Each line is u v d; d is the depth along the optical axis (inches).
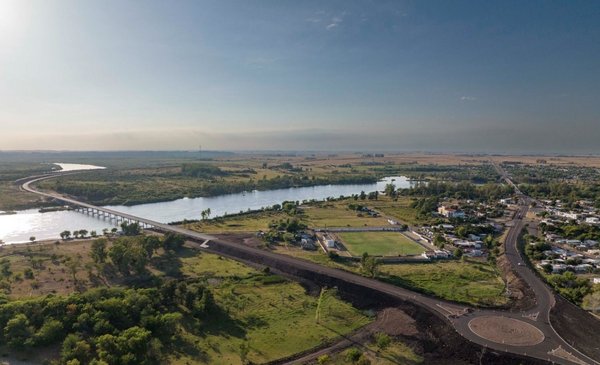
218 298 6643.7
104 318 5369.1
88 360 4694.9
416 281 7332.7
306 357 5009.8
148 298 5989.2
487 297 6579.7
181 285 6486.2
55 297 5856.3
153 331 5428.2
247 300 6648.6
